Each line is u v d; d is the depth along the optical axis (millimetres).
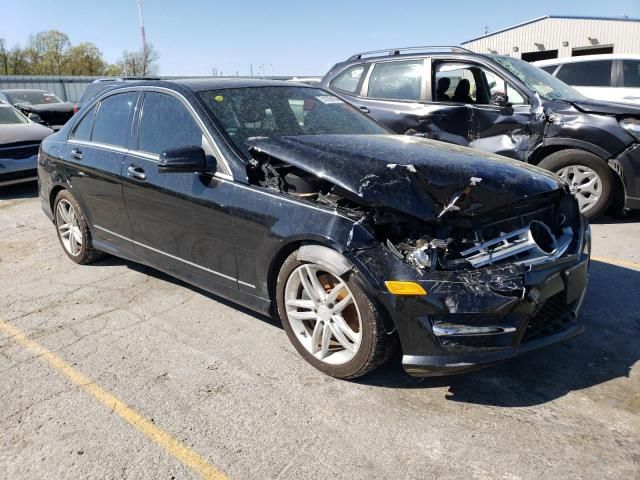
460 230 2797
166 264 3959
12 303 4172
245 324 3711
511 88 5992
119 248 4406
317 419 2680
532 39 28344
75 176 4582
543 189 3059
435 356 2625
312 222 2869
